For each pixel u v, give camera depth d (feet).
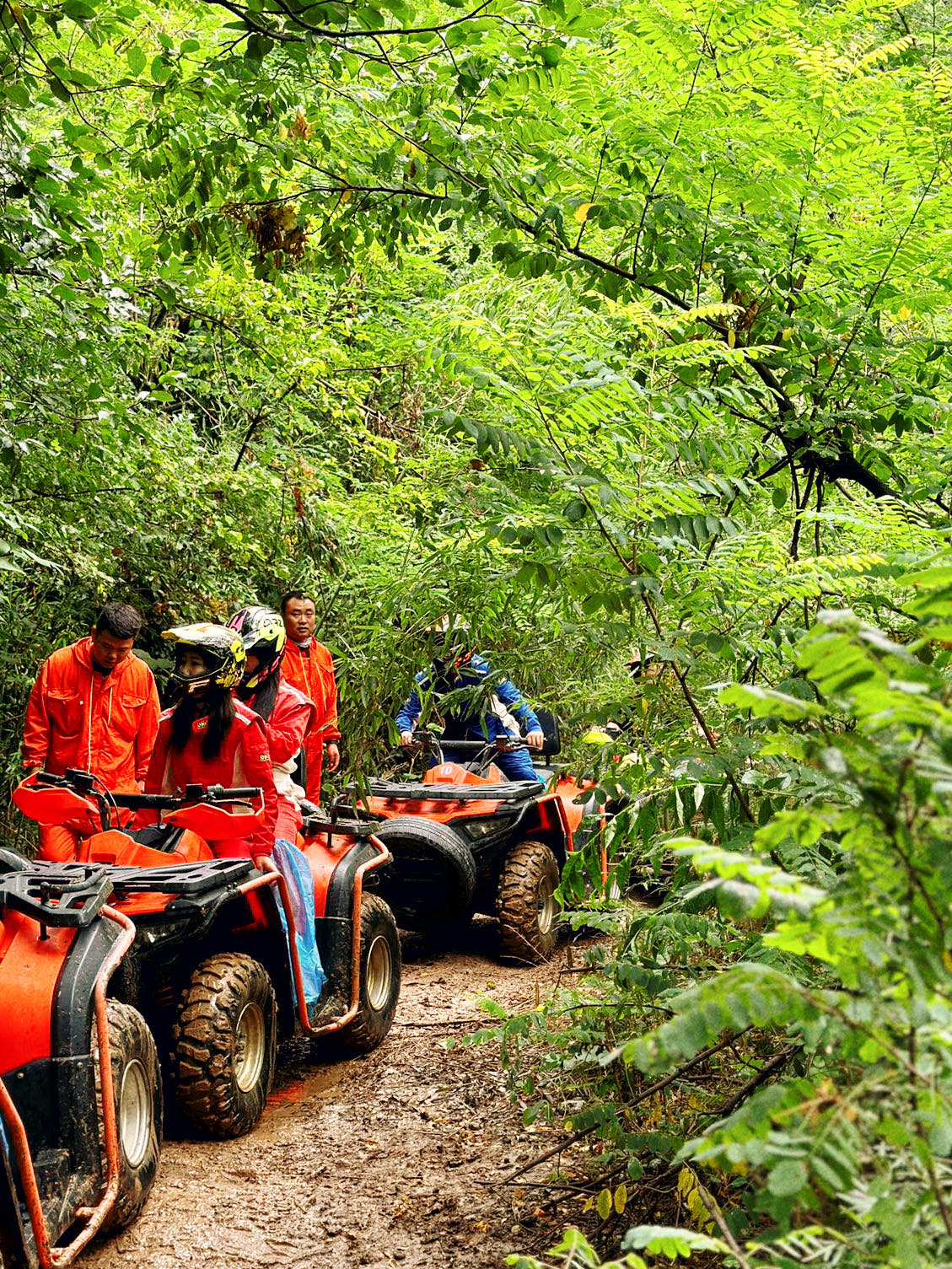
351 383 33.17
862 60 14.52
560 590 12.66
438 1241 12.59
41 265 19.17
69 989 11.81
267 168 19.88
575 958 25.48
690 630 12.02
